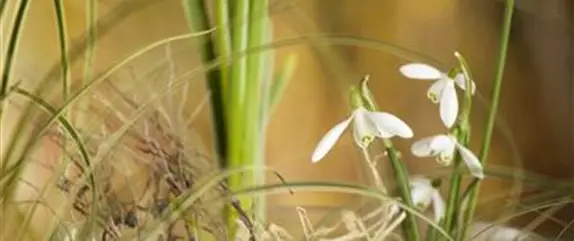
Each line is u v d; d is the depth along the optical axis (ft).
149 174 2.77
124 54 3.10
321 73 3.31
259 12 2.85
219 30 2.82
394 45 3.09
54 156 2.87
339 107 3.31
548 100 3.35
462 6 3.34
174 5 3.15
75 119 2.81
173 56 3.05
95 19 2.89
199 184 2.70
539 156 3.34
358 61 3.32
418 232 2.71
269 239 2.74
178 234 2.74
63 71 2.72
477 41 3.34
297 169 3.30
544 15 3.34
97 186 2.69
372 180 3.01
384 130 2.61
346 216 2.76
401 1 3.33
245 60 2.84
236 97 2.83
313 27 3.27
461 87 2.69
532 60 3.35
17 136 2.72
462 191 2.84
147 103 2.75
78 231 2.69
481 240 2.85
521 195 3.05
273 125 3.29
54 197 2.79
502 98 3.34
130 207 2.73
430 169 3.22
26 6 2.65
